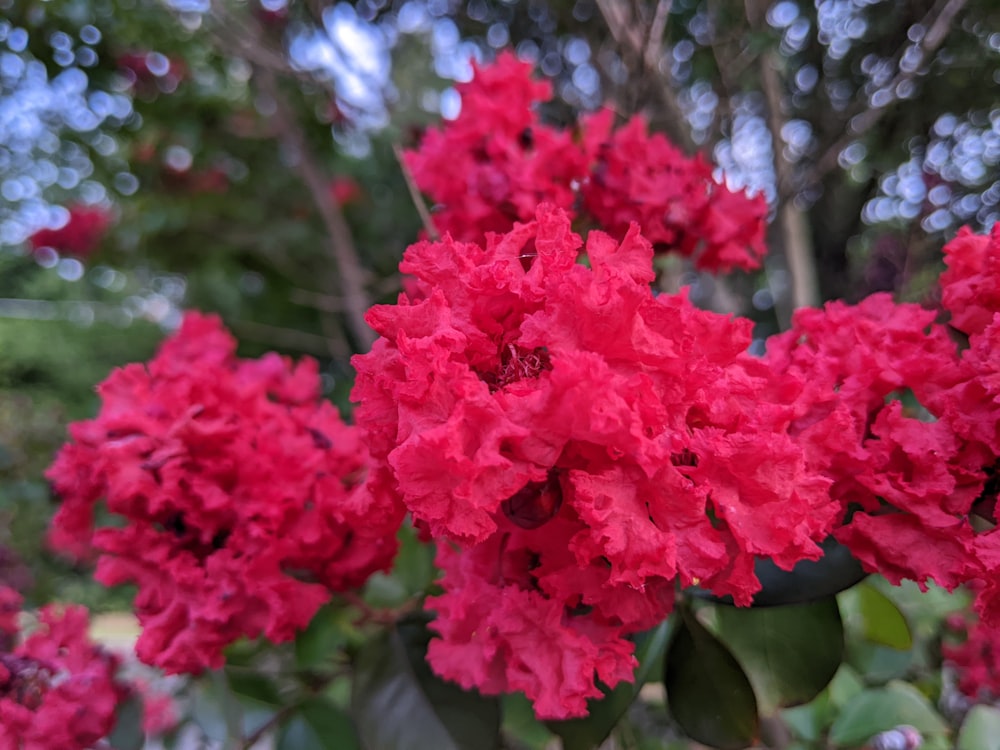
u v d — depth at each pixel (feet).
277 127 1.82
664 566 0.51
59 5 1.35
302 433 0.89
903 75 1.17
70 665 0.89
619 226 1.06
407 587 1.10
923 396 0.66
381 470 0.61
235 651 1.07
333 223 1.80
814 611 0.77
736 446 0.53
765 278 1.92
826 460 0.62
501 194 1.00
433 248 0.59
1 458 1.98
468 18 1.75
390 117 1.90
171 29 1.55
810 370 0.71
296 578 0.86
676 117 1.36
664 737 1.41
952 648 1.30
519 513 0.56
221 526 0.82
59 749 0.83
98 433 0.85
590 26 1.59
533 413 0.50
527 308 0.57
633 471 0.53
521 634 0.61
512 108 1.06
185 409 0.84
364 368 0.58
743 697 0.73
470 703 0.80
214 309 2.48
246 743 0.96
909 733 1.33
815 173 1.26
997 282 0.65
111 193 1.98
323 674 1.06
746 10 1.28
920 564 0.61
